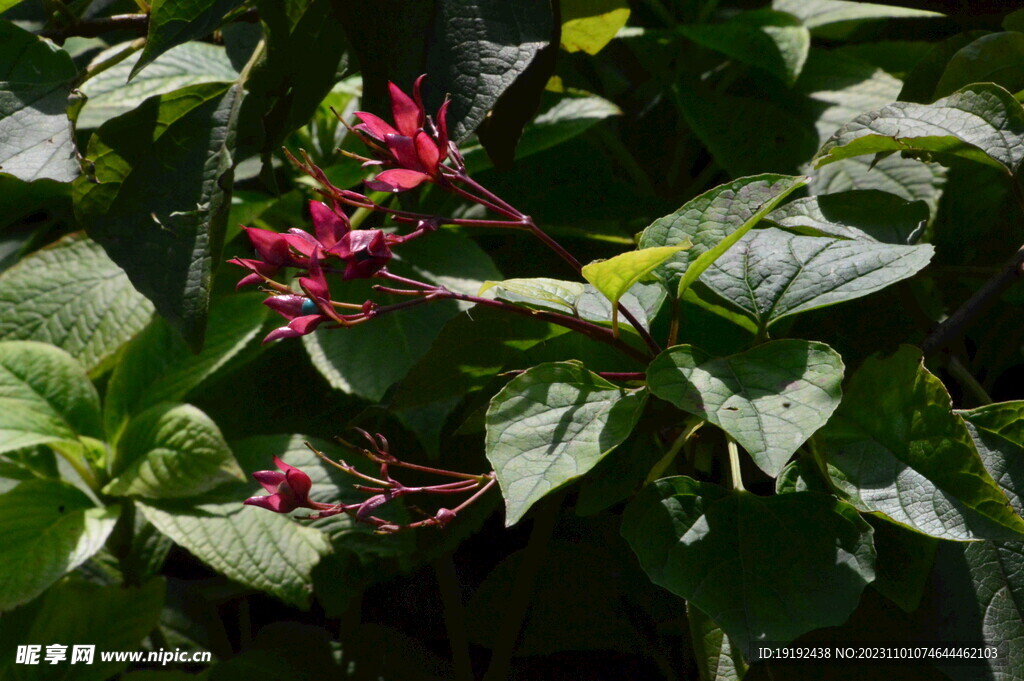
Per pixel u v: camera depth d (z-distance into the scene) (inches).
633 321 42.9
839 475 42.2
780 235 43.8
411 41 43.6
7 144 43.8
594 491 44.3
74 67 44.8
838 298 42.6
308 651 47.3
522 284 42.9
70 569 45.4
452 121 43.4
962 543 43.5
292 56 44.8
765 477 46.5
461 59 43.5
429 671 47.2
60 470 47.8
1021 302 47.7
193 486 45.9
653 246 43.2
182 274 43.4
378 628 47.6
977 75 46.1
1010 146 43.4
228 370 48.6
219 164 43.9
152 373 47.5
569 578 47.9
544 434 41.5
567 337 44.4
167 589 48.0
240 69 47.8
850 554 41.6
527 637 47.6
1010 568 43.2
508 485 40.9
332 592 46.1
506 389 41.9
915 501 41.7
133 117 44.1
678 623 47.2
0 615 45.8
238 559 45.6
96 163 43.8
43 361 47.0
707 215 43.3
